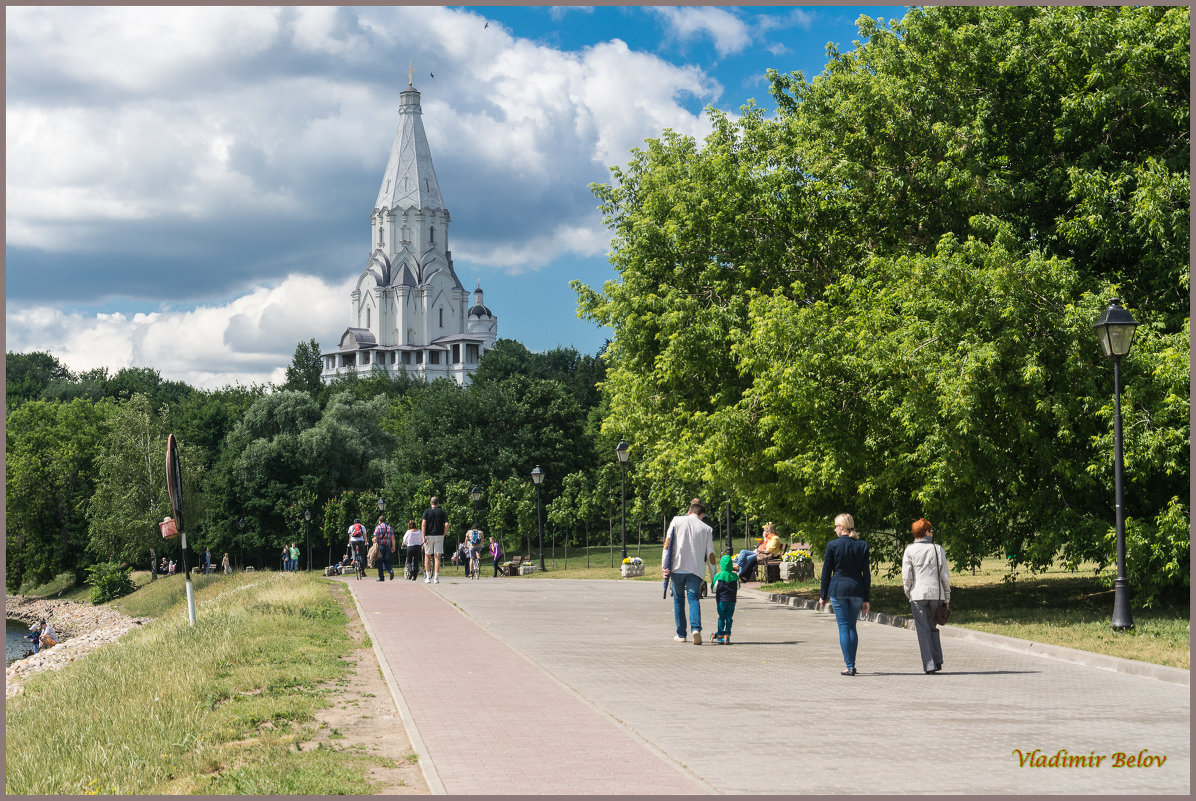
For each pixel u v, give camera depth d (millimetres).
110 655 17297
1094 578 25594
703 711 10125
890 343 18469
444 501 74062
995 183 20703
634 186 31359
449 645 15109
